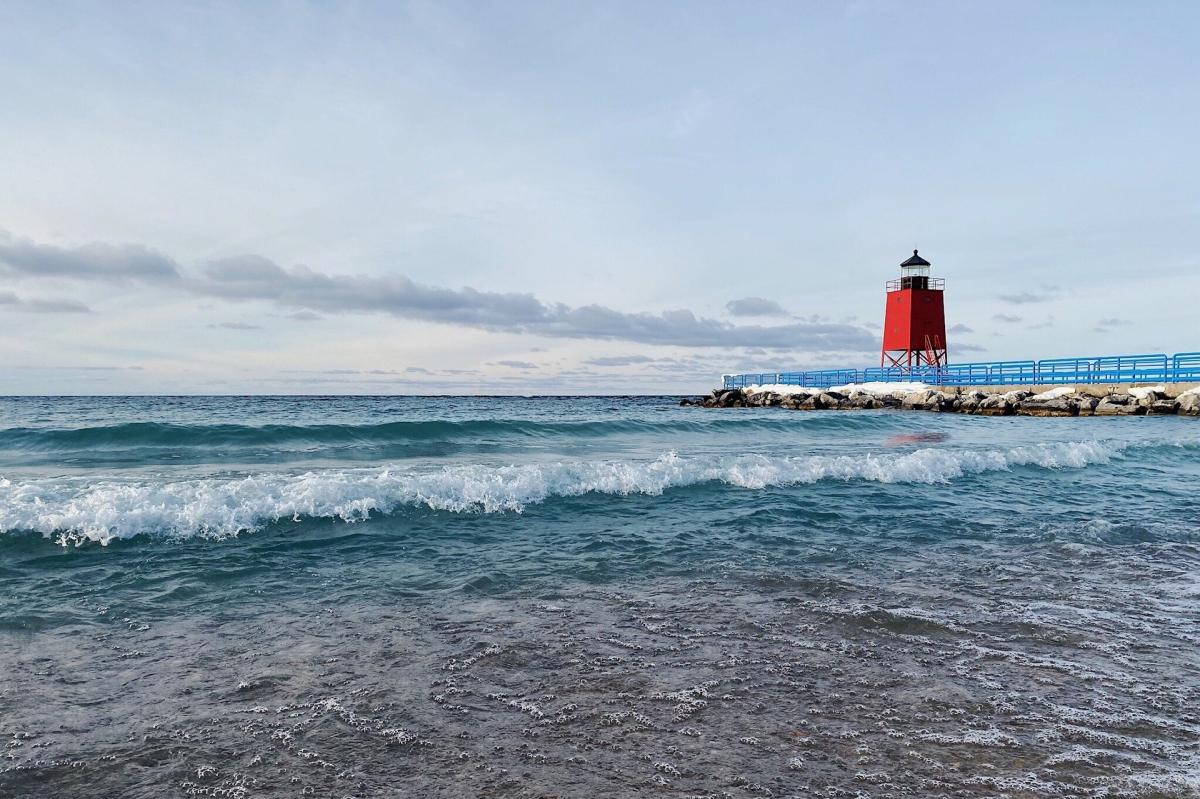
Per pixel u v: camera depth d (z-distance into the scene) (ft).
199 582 17.15
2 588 16.26
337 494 25.21
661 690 11.11
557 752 9.12
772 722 9.98
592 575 18.12
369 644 13.16
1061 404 103.09
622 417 95.30
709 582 17.51
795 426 74.64
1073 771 8.57
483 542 21.63
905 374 135.44
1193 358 98.58
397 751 9.14
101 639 13.32
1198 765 8.75
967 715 10.18
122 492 23.49
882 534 23.20
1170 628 14.16
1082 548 21.36
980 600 16.06
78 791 8.15
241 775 8.54
